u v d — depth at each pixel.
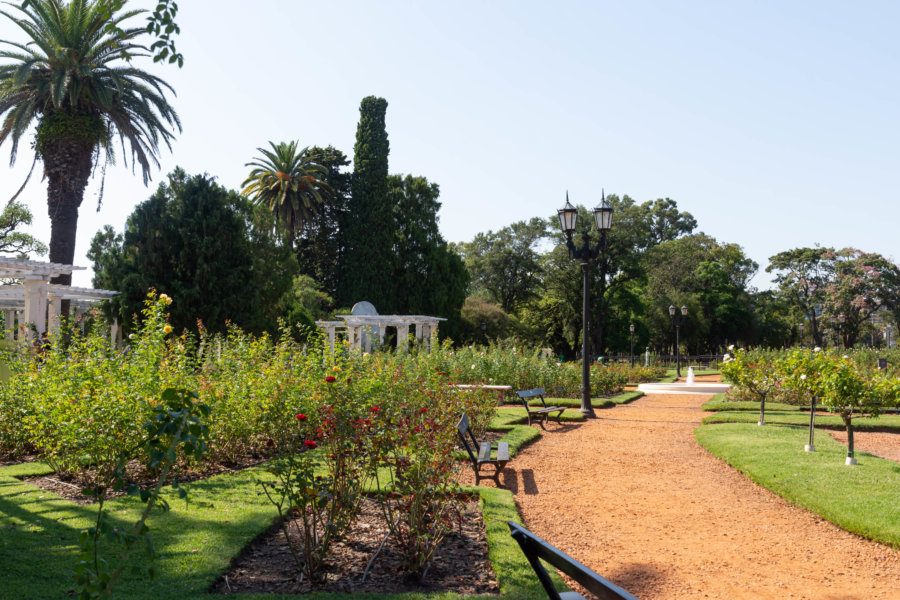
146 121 21.47
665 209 79.62
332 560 4.49
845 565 4.82
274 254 26.95
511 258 56.00
